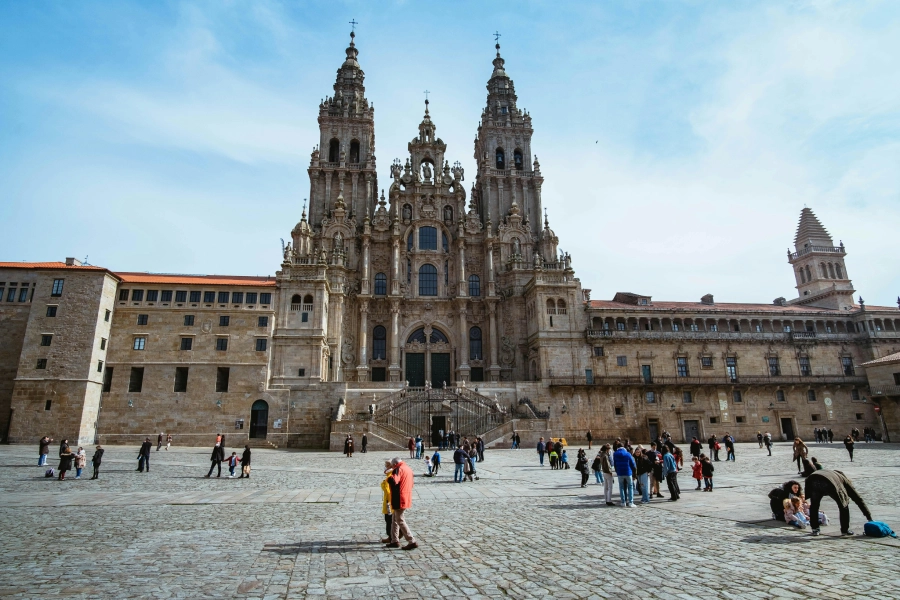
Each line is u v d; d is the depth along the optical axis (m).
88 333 55.00
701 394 68.50
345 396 60.16
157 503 20.67
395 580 10.35
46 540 14.06
